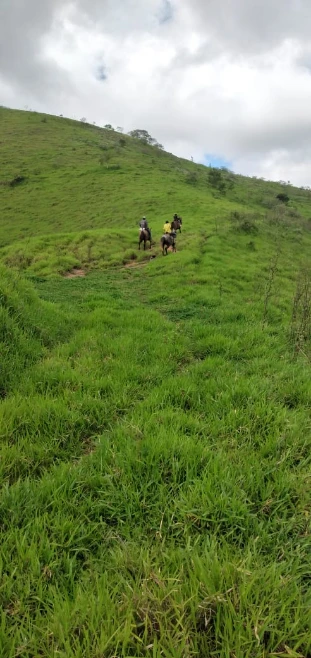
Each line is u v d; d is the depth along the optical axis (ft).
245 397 12.21
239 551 6.42
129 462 8.75
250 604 5.13
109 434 10.48
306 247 84.53
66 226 130.11
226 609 5.10
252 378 13.80
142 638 4.97
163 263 54.24
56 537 6.95
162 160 288.51
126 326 22.81
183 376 14.65
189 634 4.92
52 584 5.99
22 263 59.57
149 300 35.40
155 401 12.23
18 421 10.78
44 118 336.29
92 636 4.96
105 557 6.60
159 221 101.45
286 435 9.98
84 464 9.09
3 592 5.72
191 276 45.01
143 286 43.45
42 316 21.63
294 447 9.53
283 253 72.08
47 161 218.59
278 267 56.90
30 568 6.16
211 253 56.90
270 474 8.59
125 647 4.79
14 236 127.65
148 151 327.47
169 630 4.85
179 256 55.62
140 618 5.16
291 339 19.40
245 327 22.27
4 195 169.37
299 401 12.39
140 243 70.28
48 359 16.02
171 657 4.63
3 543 6.50
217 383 13.57
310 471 8.61
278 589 5.47
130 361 16.20
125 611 5.23
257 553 6.50
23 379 13.58
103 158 221.87
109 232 78.69
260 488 8.12
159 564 6.19
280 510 7.67
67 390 12.85
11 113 344.69
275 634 4.99
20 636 5.15
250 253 64.23
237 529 7.19
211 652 4.75
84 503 7.82
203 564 5.89
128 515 7.50
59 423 10.74
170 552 6.37
